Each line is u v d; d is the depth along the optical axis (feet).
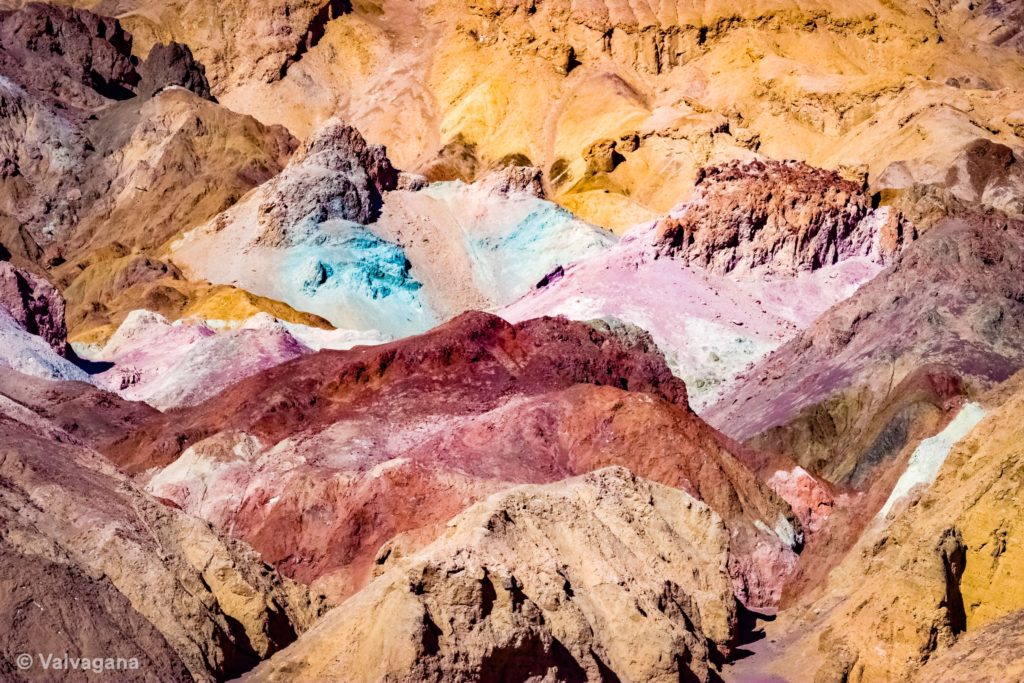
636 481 129.90
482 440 165.48
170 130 527.40
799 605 126.52
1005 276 229.45
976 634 100.07
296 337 282.15
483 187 416.67
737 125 547.08
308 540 153.48
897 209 306.14
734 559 146.00
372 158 414.82
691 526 128.06
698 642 106.42
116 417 200.44
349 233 381.60
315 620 114.42
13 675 85.20
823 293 291.38
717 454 164.55
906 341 220.02
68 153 524.52
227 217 408.67
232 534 157.07
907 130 503.61
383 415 176.86
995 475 107.96
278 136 527.40
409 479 155.43
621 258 294.25
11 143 523.29
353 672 95.40
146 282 375.86
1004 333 217.36
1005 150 471.21
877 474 186.70
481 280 385.29
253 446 171.12
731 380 254.47
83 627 91.56
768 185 303.27
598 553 113.50
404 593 96.17
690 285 286.25
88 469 117.60
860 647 103.81
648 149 513.45
